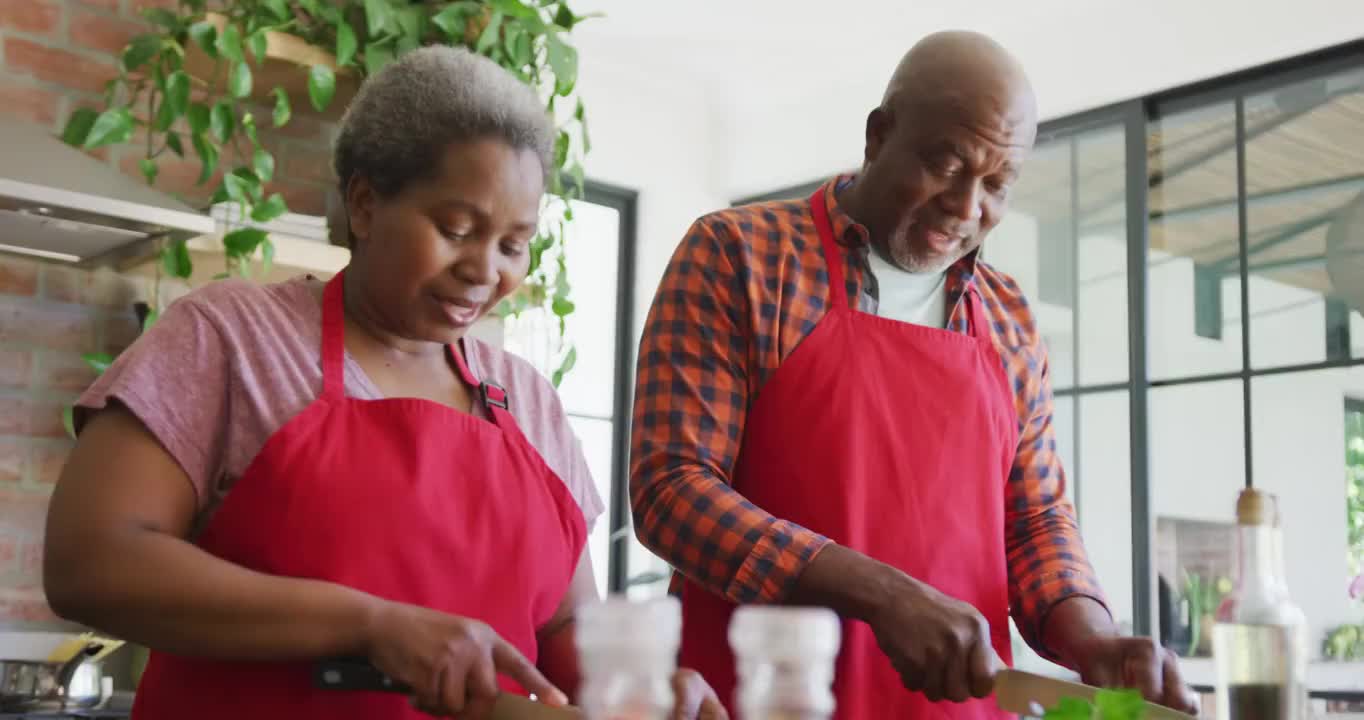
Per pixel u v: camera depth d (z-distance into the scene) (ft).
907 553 5.16
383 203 3.81
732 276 5.22
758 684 2.08
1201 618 12.17
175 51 9.36
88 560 3.37
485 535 3.91
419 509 3.79
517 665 3.25
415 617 3.26
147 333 3.73
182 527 3.63
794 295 5.28
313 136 10.55
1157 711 3.31
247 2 9.43
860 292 5.38
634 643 2.10
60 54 9.67
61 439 9.61
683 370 5.10
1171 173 12.85
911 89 5.15
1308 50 11.84
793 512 5.12
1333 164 11.77
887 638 4.32
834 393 5.19
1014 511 5.70
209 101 10.02
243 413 3.75
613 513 15.28
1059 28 13.38
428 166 3.71
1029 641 5.38
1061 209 13.53
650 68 15.44
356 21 9.71
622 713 2.08
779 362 5.22
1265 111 12.25
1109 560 12.85
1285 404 11.93
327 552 3.66
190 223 8.91
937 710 4.99
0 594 9.28
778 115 15.76
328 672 3.35
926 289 5.57
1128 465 12.82
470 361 4.29
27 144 8.94
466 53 3.89
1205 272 12.55
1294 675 3.14
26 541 9.41
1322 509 11.64
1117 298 13.04
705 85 15.93
